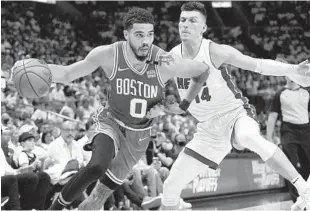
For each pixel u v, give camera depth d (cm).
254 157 1107
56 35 1547
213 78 407
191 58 405
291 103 628
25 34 1407
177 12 1948
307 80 395
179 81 424
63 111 875
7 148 615
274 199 952
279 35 1981
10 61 1110
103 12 1789
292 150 633
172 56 346
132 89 346
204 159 431
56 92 994
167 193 443
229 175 1022
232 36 1931
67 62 1356
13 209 542
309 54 1922
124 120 355
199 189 929
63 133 676
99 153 336
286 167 363
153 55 345
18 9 1542
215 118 420
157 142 863
